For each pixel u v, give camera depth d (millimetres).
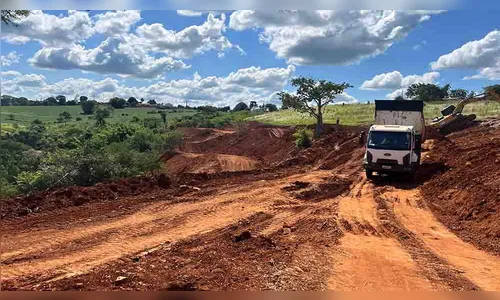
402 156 20062
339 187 18938
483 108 53062
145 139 47062
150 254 9422
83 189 15656
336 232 11852
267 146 47312
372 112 65875
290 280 8094
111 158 23781
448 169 21281
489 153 20078
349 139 35219
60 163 23109
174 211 13719
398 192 18078
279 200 15719
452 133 38281
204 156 42344
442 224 13000
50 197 14602
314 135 43156
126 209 13891
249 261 9086
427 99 82500
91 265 8695
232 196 16266
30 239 10570
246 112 93062
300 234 11750
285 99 43844
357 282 8172
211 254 9430
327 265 9109
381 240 11289
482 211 12953
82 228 11602
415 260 9617
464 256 9992
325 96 42969
